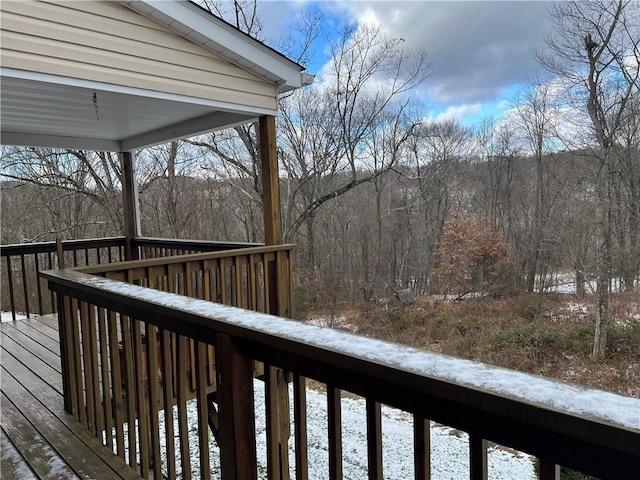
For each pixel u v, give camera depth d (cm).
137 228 551
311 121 1427
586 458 61
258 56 392
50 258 480
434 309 1409
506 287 1481
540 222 1387
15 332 398
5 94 333
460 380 72
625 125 1087
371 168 1528
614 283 1075
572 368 892
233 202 1452
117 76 322
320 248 1590
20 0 277
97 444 206
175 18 340
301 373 108
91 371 214
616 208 1092
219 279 321
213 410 377
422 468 83
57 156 1195
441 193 1684
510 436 70
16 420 229
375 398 91
